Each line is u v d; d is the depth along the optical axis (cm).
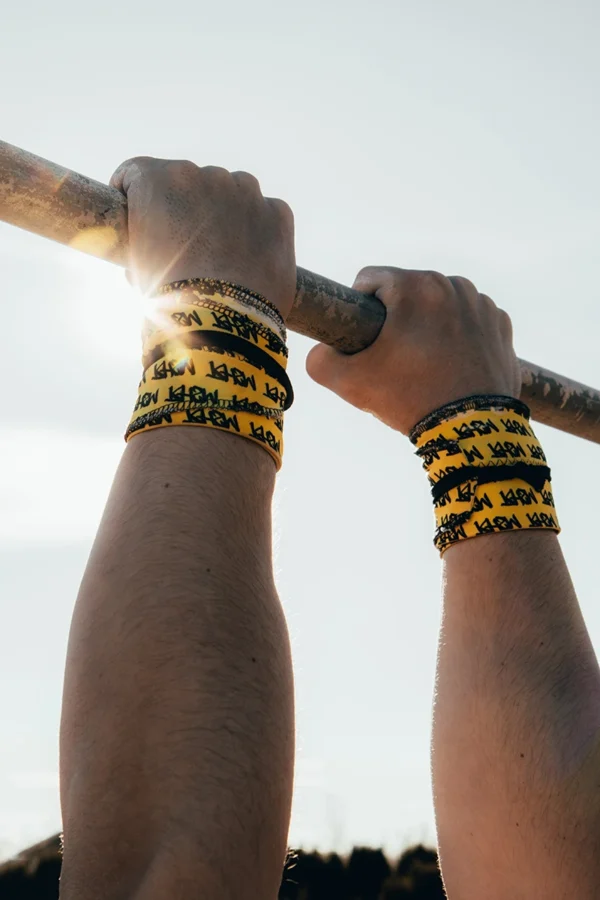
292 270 151
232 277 142
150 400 127
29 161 138
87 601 115
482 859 144
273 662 114
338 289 167
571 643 147
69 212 142
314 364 179
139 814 104
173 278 140
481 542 154
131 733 107
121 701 108
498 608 150
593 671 145
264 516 125
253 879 104
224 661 110
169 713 107
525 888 139
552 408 202
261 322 135
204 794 104
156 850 101
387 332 171
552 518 156
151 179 145
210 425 124
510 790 141
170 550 115
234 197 148
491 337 175
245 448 126
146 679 109
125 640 111
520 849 140
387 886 440
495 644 148
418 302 172
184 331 130
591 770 136
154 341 131
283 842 109
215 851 102
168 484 119
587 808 135
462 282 177
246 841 104
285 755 111
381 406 174
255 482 125
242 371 129
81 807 105
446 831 149
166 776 104
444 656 155
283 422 133
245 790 106
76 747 109
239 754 107
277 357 134
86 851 103
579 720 140
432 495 162
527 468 156
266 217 151
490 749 144
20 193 138
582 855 134
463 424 161
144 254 143
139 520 117
